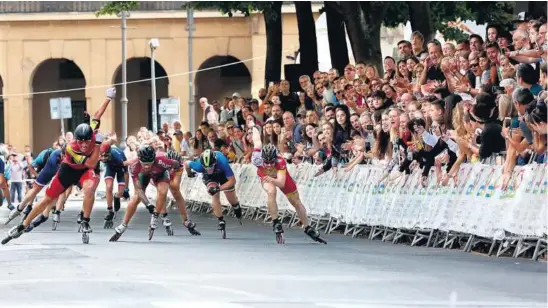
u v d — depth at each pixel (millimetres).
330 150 32000
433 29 41219
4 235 31188
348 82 34656
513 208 23109
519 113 23016
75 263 22141
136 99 85188
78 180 27484
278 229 27938
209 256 23797
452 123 26516
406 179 27719
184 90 82250
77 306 15766
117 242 28297
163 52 82375
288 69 46188
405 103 29062
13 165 59312
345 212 31125
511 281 18891
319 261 22594
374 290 17609
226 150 42562
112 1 51594
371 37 42625
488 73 27125
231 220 40031
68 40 83688
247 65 80500
